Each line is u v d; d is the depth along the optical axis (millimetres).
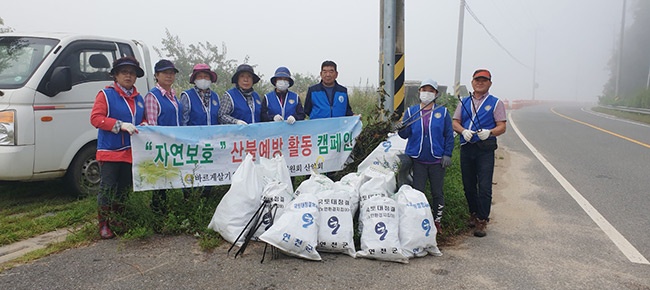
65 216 5004
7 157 5125
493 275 3766
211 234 4422
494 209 5895
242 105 5293
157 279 3543
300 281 3547
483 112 4875
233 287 3430
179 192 5016
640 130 16031
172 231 4539
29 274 3586
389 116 5871
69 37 5887
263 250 4156
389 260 3982
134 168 4562
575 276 3773
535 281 3666
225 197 4355
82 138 5805
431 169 4770
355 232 4414
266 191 4375
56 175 5613
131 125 4402
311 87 5652
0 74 5496
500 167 8852
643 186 7129
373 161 5207
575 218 5469
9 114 5160
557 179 7695
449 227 4898
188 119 5086
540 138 13602
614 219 5418
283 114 5430
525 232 4949
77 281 3486
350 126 5617
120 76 4457
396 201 4230
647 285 3615
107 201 4430
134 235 4332
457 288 3506
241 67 5270
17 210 5395
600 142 12523
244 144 5133
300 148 5410
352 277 3646
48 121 5441
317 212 4035
